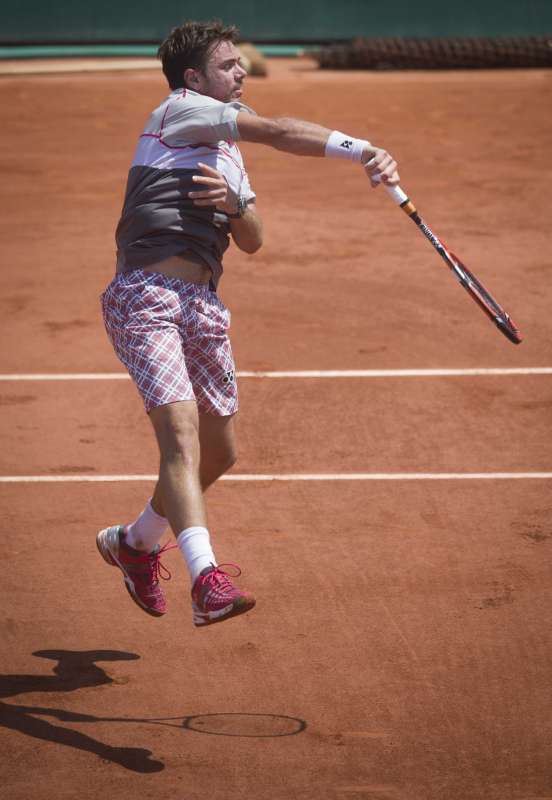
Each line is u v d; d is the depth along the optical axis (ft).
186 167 50.03
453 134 198.39
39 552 65.00
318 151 49.34
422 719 49.19
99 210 152.25
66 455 78.79
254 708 50.19
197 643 55.62
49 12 297.33
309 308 111.14
